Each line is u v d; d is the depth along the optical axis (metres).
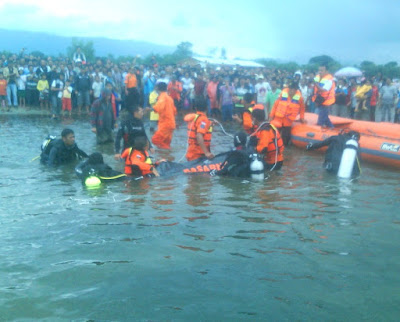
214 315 2.91
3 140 11.35
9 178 7.21
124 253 3.94
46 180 7.07
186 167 7.70
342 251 4.02
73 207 5.42
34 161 8.75
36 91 18.80
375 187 6.66
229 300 3.11
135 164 7.23
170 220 4.88
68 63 20.05
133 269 3.61
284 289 3.27
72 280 3.42
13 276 3.49
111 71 18.52
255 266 3.67
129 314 2.92
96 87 17.95
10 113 17.62
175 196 5.96
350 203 5.66
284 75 21.88
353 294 3.20
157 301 3.10
